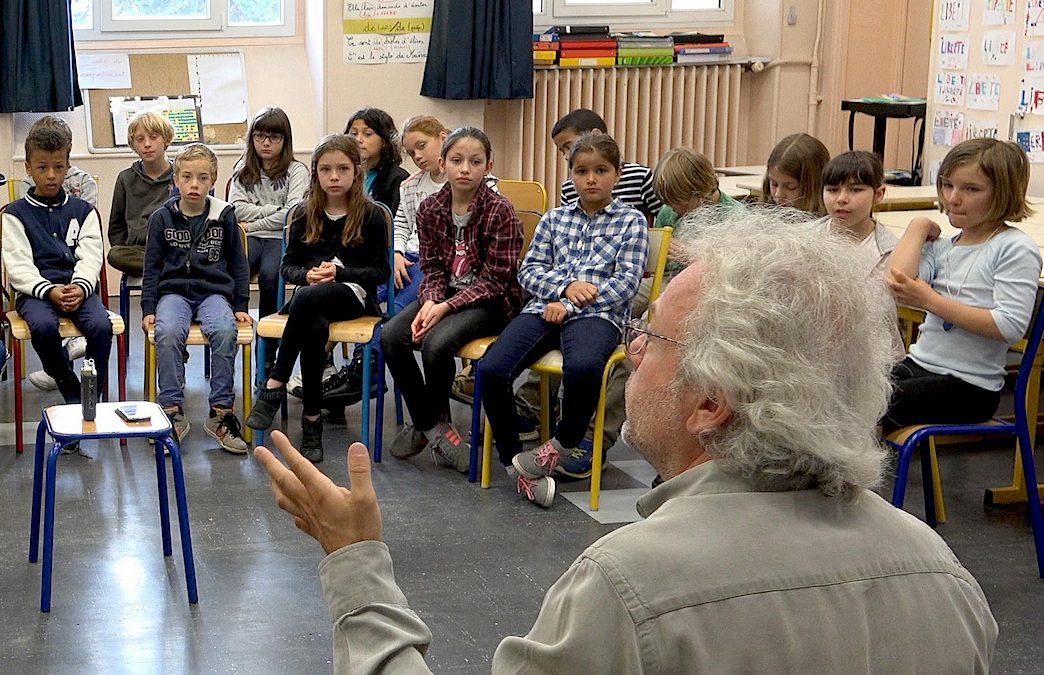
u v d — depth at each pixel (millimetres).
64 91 5664
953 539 3289
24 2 5535
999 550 3217
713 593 978
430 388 3736
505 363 3512
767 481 1053
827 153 3787
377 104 6168
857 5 6703
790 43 6730
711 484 1070
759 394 1035
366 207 3988
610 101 6426
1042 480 3691
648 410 1144
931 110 5844
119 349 3961
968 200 2982
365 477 1146
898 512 1112
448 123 6254
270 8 6371
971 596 1088
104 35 6094
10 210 3969
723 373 1041
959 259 3051
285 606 2816
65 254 4004
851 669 989
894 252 3102
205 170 4035
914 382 2932
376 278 3967
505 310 3811
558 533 3289
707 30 6867
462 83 6105
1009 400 4488
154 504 3424
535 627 1038
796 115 6836
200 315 4012
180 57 6176
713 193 3898
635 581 978
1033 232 3939
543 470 3482
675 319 1126
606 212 3633
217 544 3158
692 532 1014
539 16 6621
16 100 5613
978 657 1068
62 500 3434
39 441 2979
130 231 4777
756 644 971
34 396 4410
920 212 4465
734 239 1125
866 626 1007
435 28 6066
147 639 2633
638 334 1217
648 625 961
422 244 3900
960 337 2990
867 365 1072
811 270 1068
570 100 6414
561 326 3555
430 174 4590
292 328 3814
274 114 4695
